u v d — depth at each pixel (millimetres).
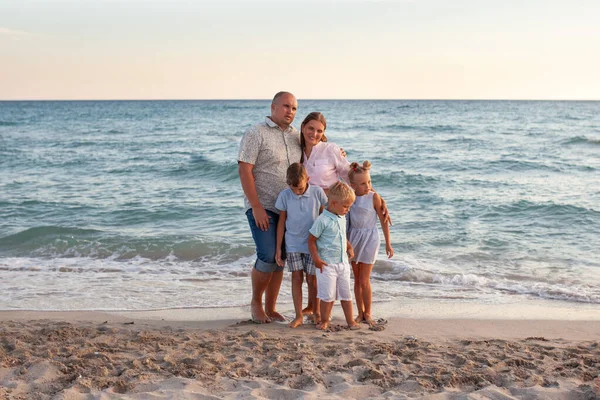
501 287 6836
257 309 5242
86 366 3764
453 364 3908
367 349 4211
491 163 20469
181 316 5645
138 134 41250
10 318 5473
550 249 8742
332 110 89938
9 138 37094
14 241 9422
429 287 6875
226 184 16719
